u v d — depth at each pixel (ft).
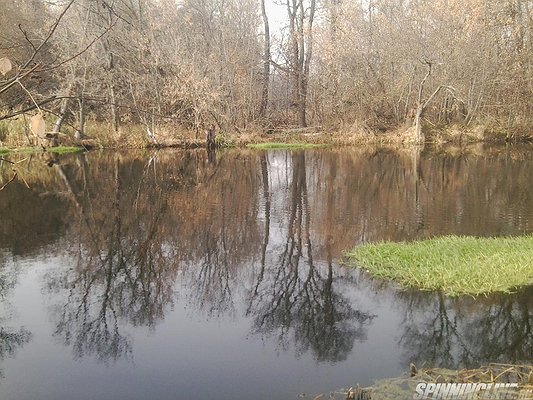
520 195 52.19
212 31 116.47
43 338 21.93
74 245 36.14
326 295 26.63
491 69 107.76
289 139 108.17
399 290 26.18
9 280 29.09
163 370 19.08
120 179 63.57
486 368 18.22
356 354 20.10
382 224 40.88
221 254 34.53
